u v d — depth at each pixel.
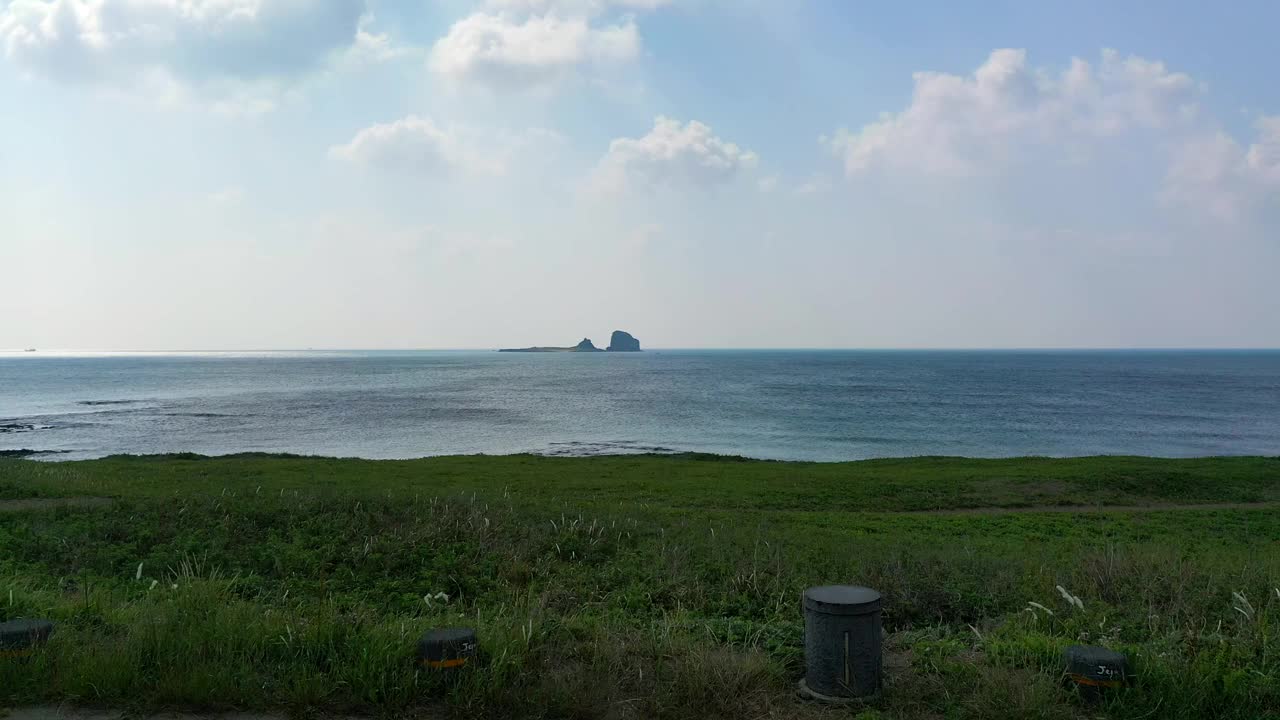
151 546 12.08
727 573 10.41
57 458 45.28
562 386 130.62
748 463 37.12
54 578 10.05
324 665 5.77
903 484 27.48
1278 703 5.27
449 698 5.21
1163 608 8.29
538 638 6.17
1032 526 19.81
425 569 10.85
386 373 185.12
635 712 5.18
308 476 27.12
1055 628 7.40
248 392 112.25
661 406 88.81
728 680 5.51
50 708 5.13
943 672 5.82
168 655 5.62
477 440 57.16
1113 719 5.12
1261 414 82.75
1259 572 9.92
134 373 184.38
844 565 11.15
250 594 9.45
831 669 5.36
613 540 13.40
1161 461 36.47
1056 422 72.88
